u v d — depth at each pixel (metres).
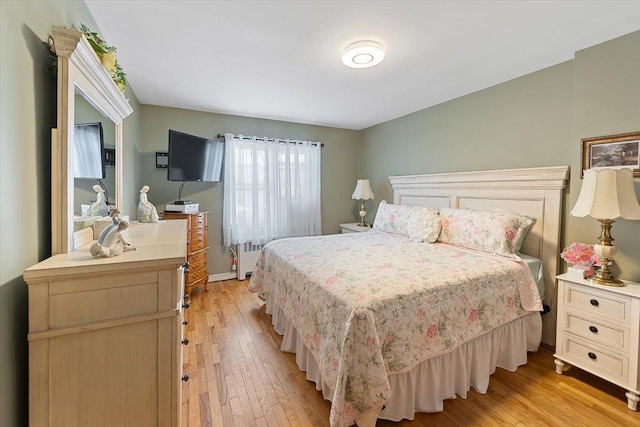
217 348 2.25
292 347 2.18
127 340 0.96
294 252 2.44
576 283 1.86
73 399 0.91
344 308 1.44
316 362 1.74
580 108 2.10
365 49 1.95
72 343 0.90
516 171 2.48
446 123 3.28
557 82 2.30
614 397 1.72
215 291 3.54
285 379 1.88
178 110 3.58
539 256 2.36
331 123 4.37
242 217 3.94
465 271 1.85
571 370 1.99
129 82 2.71
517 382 1.86
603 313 1.74
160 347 1.00
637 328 1.60
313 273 1.89
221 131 3.83
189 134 3.47
